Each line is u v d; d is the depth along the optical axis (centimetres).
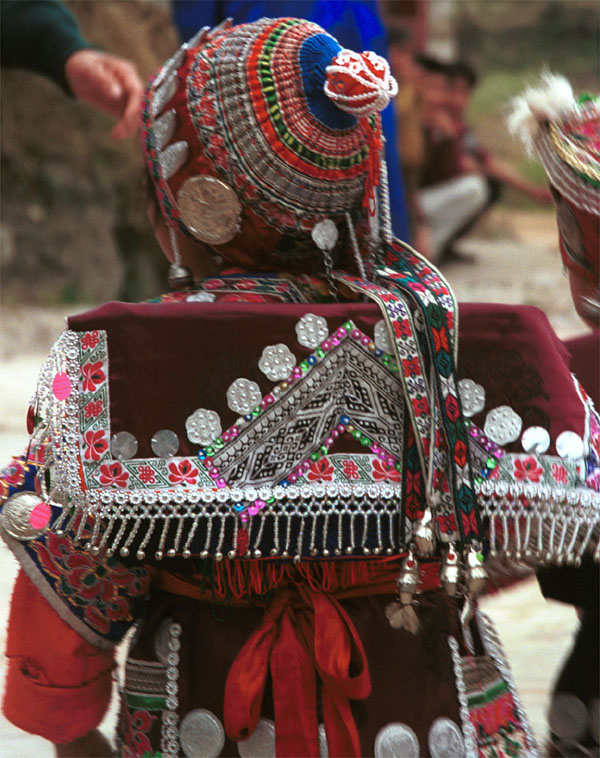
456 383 306
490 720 344
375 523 304
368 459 305
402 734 321
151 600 339
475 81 2277
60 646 334
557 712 384
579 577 369
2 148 1883
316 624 317
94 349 297
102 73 585
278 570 319
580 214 353
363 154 324
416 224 1878
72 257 1944
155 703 327
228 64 320
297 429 302
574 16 5422
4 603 604
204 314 300
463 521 299
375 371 307
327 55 318
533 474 310
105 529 301
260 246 331
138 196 361
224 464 298
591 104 353
